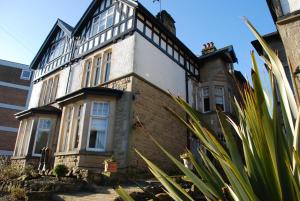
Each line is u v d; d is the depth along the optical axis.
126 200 1.48
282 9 6.28
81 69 12.44
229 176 1.38
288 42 5.78
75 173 7.35
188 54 13.57
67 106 10.95
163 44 11.98
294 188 1.22
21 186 6.53
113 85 10.14
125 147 8.54
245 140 1.46
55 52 15.51
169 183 1.63
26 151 12.20
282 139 1.31
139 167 8.69
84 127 9.28
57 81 14.31
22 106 23.27
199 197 5.31
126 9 11.37
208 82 13.57
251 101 1.49
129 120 8.90
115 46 10.96
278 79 1.51
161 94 10.77
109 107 9.52
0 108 22.44
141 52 10.34
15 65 24.48
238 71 14.25
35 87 15.95
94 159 8.77
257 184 1.34
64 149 10.28
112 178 7.21
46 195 5.93
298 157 1.19
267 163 1.32
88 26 13.45
